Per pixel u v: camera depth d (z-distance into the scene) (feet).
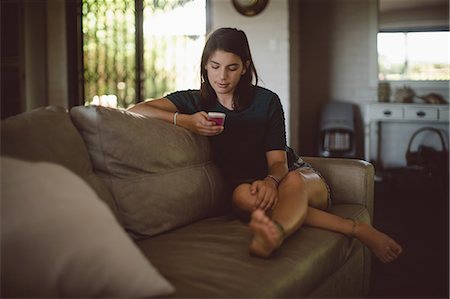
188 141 6.20
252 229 4.64
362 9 19.30
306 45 20.01
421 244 10.53
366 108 18.37
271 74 17.97
